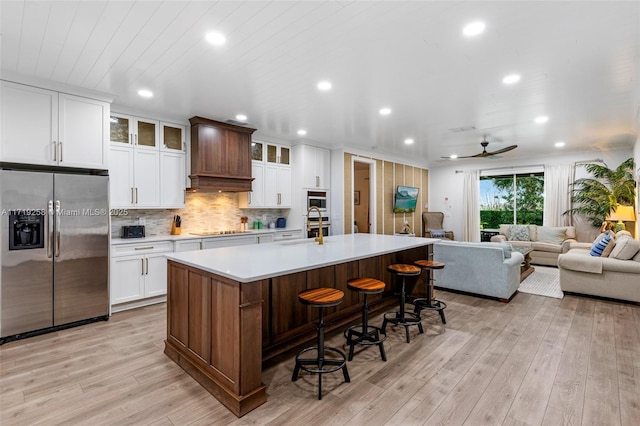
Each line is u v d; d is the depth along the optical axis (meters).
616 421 1.86
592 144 6.30
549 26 2.26
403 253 4.16
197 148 4.51
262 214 5.97
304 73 3.06
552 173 7.37
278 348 2.67
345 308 3.46
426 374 2.39
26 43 2.49
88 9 2.06
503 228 7.66
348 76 3.14
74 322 3.38
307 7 2.05
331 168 6.52
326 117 4.54
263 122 4.80
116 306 3.81
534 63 2.84
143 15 2.13
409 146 6.60
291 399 2.09
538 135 5.57
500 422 1.86
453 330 3.25
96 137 3.54
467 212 8.69
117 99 3.78
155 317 3.65
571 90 3.48
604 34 2.36
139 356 2.70
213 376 2.17
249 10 2.08
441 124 4.87
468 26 2.27
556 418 1.89
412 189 8.13
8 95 3.03
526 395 2.12
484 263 4.31
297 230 5.82
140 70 2.98
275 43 2.50
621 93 3.57
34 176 3.14
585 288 4.33
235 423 1.86
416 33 2.36
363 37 2.43
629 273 4.02
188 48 2.58
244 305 1.97
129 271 3.86
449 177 9.10
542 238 7.07
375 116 4.49
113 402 2.06
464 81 3.26
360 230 8.38
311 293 2.39
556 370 2.44
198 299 2.35
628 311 3.80
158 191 4.35
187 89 3.47
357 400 2.08
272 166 5.76
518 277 4.65
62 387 2.23
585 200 6.86
